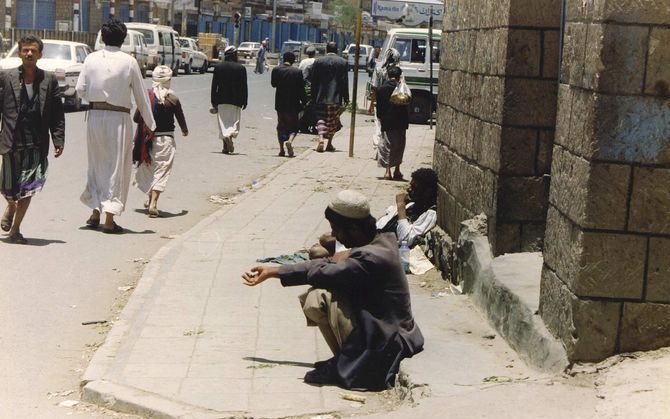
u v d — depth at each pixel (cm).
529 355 641
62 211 1270
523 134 802
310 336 745
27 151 1042
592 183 580
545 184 805
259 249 1061
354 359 629
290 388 621
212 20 9238
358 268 629
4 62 2750
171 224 1241
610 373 576
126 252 1055
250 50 8169
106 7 7275
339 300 636
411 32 2983
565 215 617
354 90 2027
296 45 6769
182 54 5562
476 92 887
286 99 2009
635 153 578
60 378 659
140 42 4488
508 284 711
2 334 750
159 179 1284
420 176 1026
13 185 1048
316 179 1667
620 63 574
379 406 592
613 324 589
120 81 1123
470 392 573
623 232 584
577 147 605
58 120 1053
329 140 2164
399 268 643
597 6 583
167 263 980
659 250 584
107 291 892
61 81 2738
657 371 566
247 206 1365
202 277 924
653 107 576
